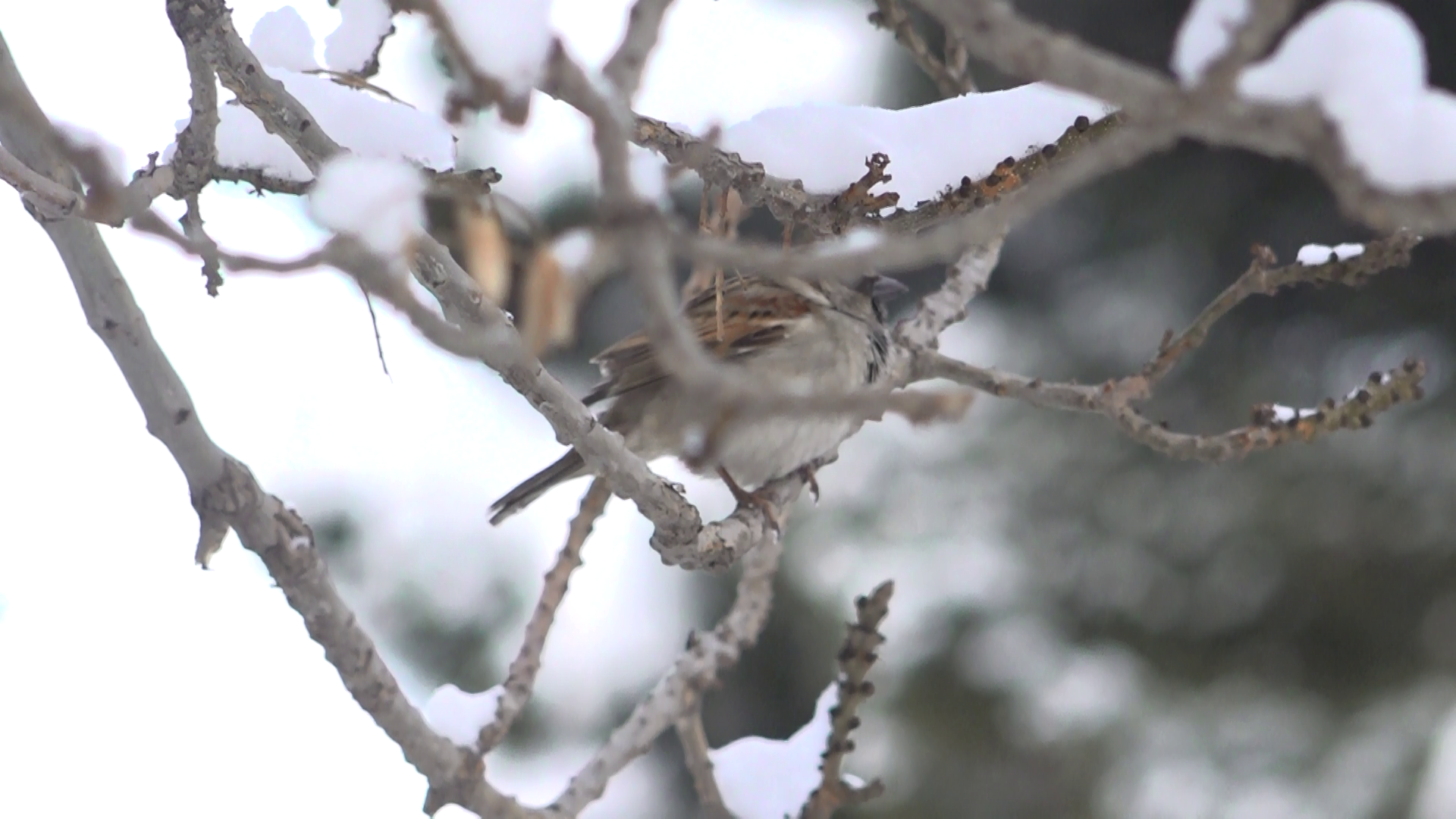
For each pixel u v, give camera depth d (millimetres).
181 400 5391
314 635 5812
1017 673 13641
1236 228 13188
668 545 6664
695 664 7504
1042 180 3471
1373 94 3387
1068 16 12773
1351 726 13273
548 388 5766
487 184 4988
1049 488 13750
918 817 13500
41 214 5117
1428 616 12914
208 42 5215
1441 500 12773
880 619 7055
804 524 13703
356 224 3670
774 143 5867
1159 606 13539
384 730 6105
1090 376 13758
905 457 13891
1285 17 3098
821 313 9430
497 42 3543
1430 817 12781
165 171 5316
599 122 3475
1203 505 13453
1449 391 12750
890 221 5859
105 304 5262
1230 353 13469
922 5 3314
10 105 3689
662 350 3508
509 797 6555
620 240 3455
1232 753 13422
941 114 5930
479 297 5402
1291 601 13234
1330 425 6855
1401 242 6496
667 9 3816
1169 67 12602
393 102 5824
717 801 7324
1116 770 13523
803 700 13445
